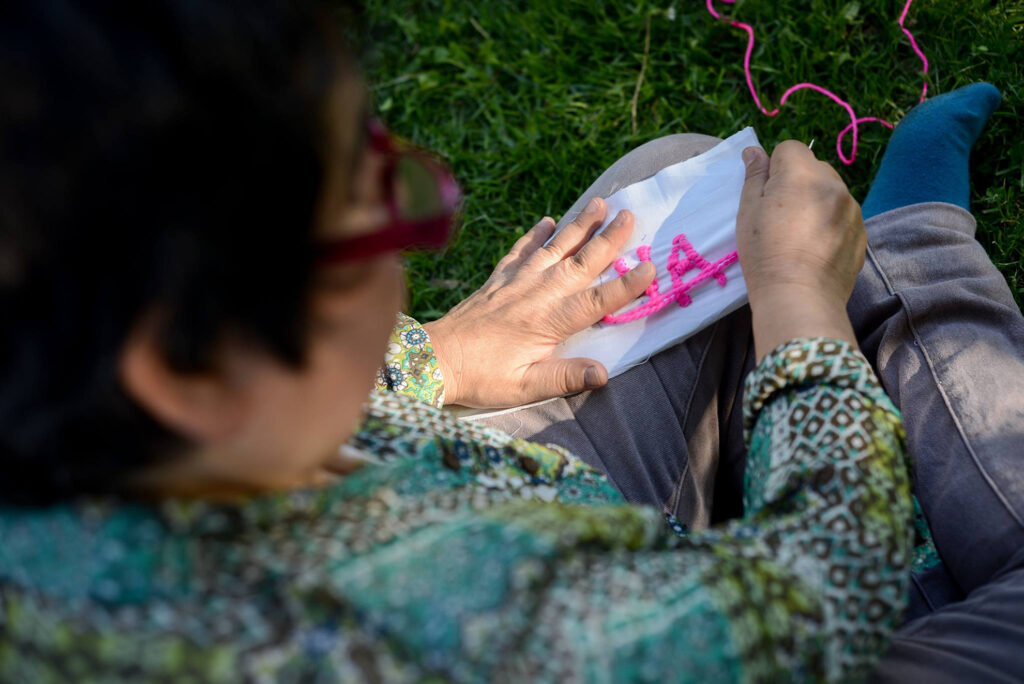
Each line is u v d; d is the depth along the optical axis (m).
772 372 0.83
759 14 1.83
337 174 0.51
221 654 0.52
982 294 1.14
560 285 1.20
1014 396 1.04
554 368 1.15
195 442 0.51
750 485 0.84
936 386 1.08
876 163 1.69
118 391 0.47
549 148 1.87
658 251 1.22
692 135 1.38
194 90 0.42
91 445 0.48
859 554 0.72
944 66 1.71
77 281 0.43
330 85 0.48
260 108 0.44
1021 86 1.63
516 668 0.57
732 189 1.20
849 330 0.93
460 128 1.92
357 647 0.54
